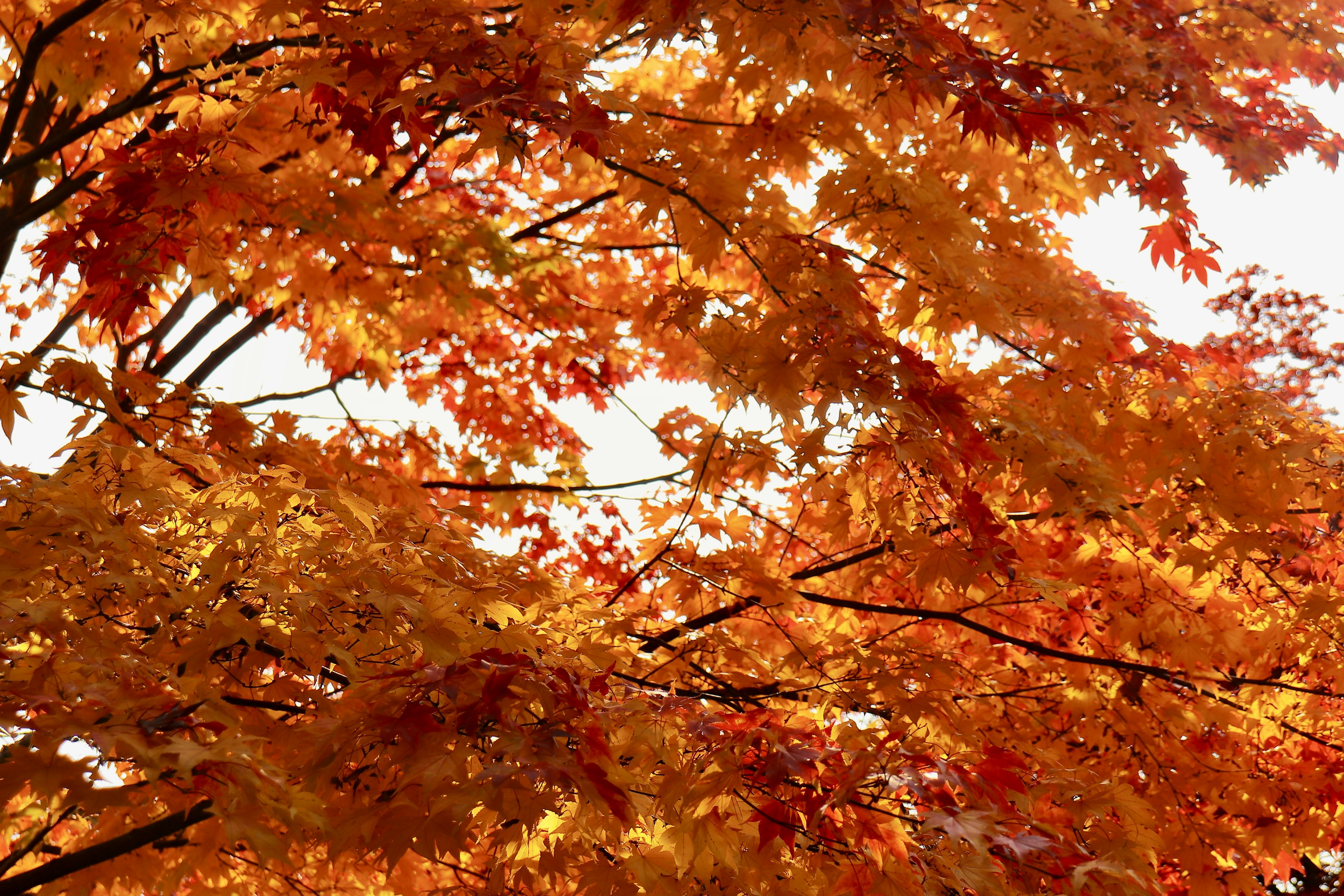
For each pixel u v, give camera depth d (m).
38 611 2.20
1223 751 4.89
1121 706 4.84
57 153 6.07
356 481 4.34
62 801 2.35
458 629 2.77
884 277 4.93
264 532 2.75
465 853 3.49
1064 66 4.28
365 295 5.29
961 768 2.56
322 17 3.18
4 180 5.07
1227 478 4.02
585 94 3.10
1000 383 4.52
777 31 3.59
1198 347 5.25
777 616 4.48
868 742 3.02
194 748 1.93
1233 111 4.38
